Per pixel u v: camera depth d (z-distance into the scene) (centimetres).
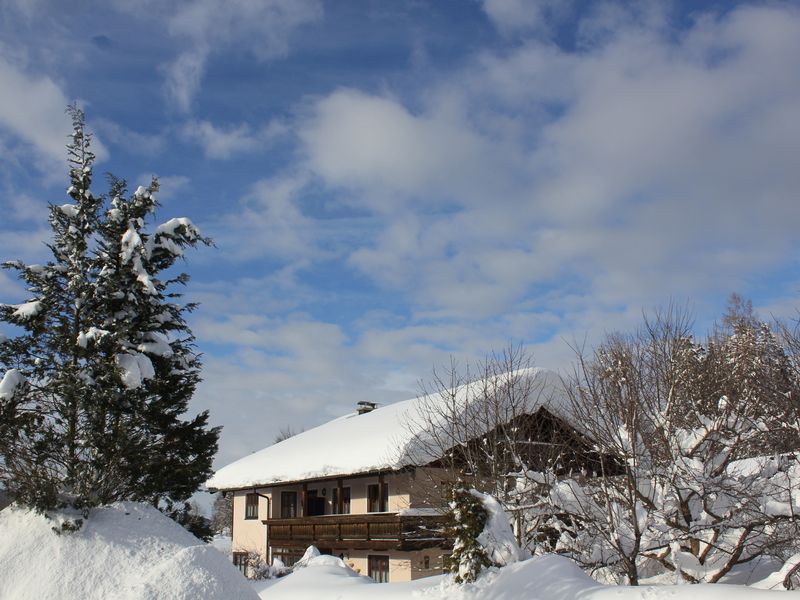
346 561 2698
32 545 1112
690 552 1473
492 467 1662
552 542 1670
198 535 1789
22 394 1527
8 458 1404
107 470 1572
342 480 2684
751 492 1402
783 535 1361
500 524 1176
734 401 1532
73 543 1120
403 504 2417
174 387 1778
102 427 1600
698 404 1612
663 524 1352
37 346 1662
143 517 1216
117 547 1125
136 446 1631
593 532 1416
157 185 1841
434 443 1995
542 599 1004
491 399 1870
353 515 2509
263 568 2408
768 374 1734
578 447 1817
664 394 1535
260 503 3341
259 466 3175
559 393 1973
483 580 1121
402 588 1288
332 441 2864
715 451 1448
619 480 1447
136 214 1809
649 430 1470
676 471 1363
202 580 988
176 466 1739
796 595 816
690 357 1652
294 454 3005
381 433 2523
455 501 1197
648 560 1516
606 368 1550
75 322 1709
